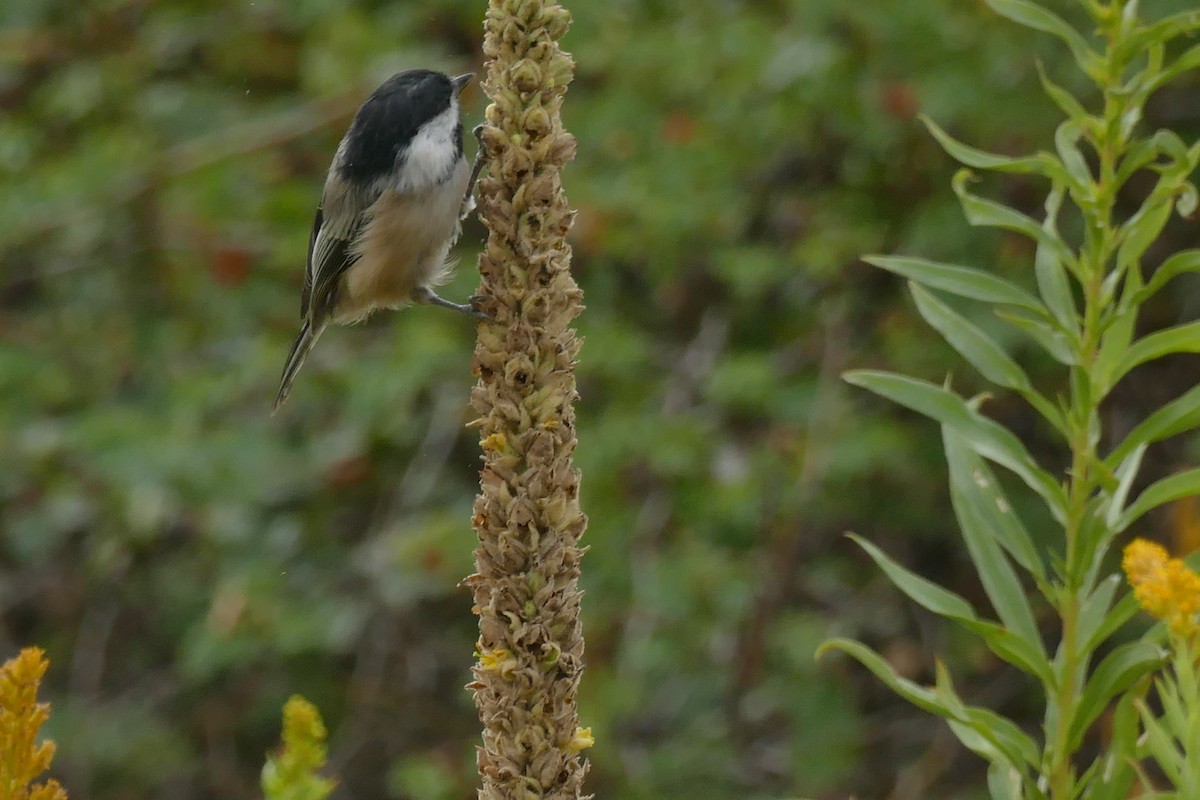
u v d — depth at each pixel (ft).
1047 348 15.42
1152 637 14.70
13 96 48.57
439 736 46.62
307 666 47.50
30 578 47.93
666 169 41.91
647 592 39.88
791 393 42.04
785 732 43.57
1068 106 15.46
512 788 13.30
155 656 49.03
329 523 46.16
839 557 46.34
